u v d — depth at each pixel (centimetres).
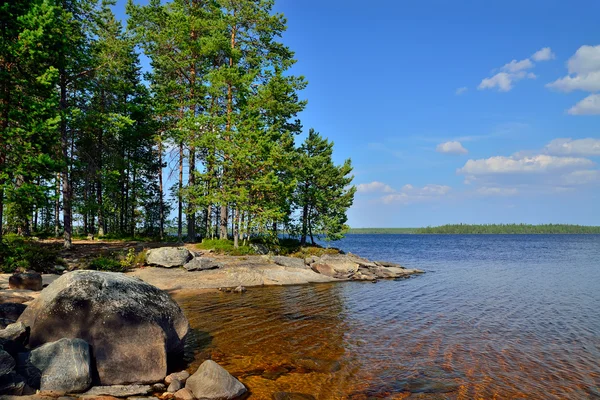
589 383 823
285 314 1458
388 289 2183
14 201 2016
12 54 1959
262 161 3097
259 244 3381
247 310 1516
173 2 3497
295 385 784
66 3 2703
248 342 1080
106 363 746
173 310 934
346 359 955
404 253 6144
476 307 1659
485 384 811
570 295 2002
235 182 3164
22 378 645
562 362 956
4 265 1789
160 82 3622
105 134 3547
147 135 3756
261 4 3500
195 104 3497
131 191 4419
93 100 3177
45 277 1728
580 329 1288
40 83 2059
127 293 854
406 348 1055
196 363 897
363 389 771
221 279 2191
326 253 3619
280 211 3291
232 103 3300
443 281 2584
